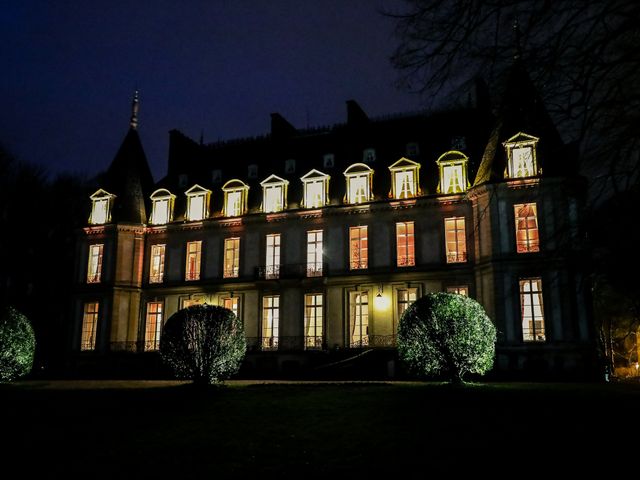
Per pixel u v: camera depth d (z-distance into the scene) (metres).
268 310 33.38
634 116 7.37
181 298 35.19
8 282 40.03
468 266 29.19
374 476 8.99
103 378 30.11
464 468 9.07
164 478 9.42
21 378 29.91
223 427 12.75
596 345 25.30
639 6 6.77
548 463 9.05
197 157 39.84
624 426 10.90
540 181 24.88
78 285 36.16
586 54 7.12
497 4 7.37
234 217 34.59
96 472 9.91
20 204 40.12
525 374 24.94
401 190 31.69
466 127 32.69
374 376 25.36
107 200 37.06
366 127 35.66
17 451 11.36
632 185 7.85
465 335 18.12
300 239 33.16
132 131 40.03
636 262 8.81
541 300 26.31
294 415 13.59
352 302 31.55
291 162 36.19
